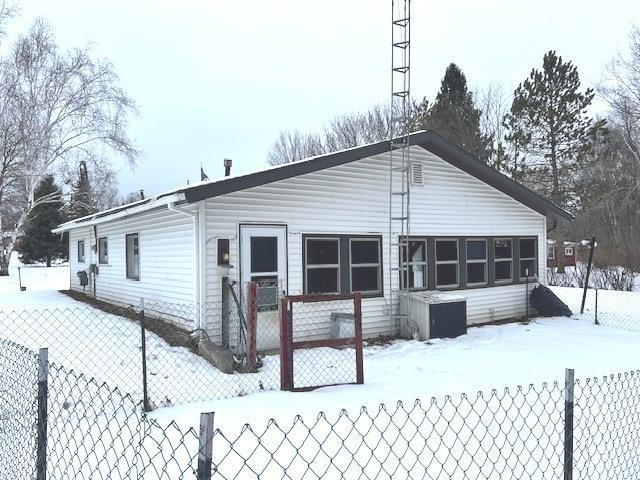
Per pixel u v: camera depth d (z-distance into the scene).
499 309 13.90
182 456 4.28
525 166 33.12
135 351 8.50
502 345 10.45
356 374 7.23
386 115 36.94
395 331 11.61
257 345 9.58
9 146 29.25
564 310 14.37
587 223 34.12
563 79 32.38
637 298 18.52
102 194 32.47
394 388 6.84
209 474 2.09
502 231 14.07
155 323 10.71
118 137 31.67
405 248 11.99
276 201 10.11
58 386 6.29
